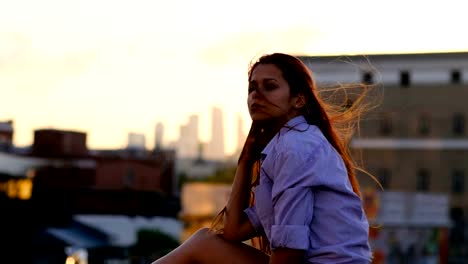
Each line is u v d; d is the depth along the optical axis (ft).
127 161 198.90
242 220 10.51
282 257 9.78
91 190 181.47
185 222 133.59
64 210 124.88
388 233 147.64
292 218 9.73
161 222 183.83
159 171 206.90
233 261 10.36
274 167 9.96
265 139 10.75
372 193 134.21
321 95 10.73
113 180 195.52
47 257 114.52
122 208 183.42
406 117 233.35
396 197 150.61
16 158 116.67
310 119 10.39
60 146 183.11
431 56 233.35
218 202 131.34
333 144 10.59
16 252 112.16
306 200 9.75
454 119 233.35
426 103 233.96
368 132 233.55
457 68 232.94
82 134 188.03
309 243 9.82
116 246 136.87
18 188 115.44
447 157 233.14
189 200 131.44
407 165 233.55
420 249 150.10
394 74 235.40
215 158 463.83
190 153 543.80
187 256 10.48
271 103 10.30
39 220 117.80
